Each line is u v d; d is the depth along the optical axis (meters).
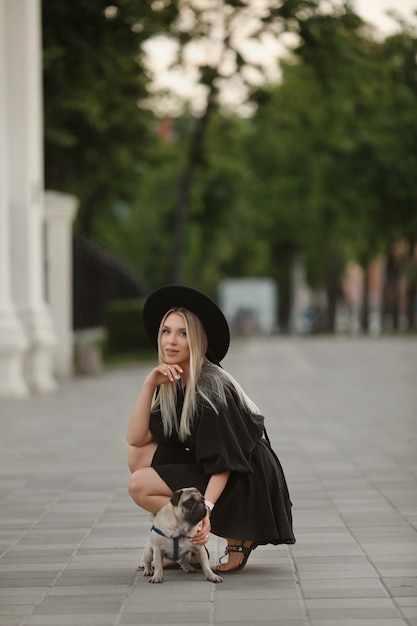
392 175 46.38
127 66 35.19
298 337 76.56
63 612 6.58
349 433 16.67
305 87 39.31
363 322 79.25
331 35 34.72
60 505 10.55
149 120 43.69
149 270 83.88
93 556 8.20
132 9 31.30
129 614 6.51
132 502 10.67
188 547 7.27
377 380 29.66
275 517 7.59
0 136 23.56
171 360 7.54
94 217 55.06
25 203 25.59
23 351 24.55
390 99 37.16
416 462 13.37
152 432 7.68
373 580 7.29
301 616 6.39
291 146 62.09
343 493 11.08
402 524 9.37
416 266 75.19
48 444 15.66
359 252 73.00
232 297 96.69
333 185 50.47
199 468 7.52
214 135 56.00
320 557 8.06
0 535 9.09
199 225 61.19
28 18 25.52
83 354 33.22
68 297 31.34
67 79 35.31
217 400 7.39
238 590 7.06
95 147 42.28
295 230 75.50
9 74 25.39
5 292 23.95
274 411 20.50
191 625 6.25
